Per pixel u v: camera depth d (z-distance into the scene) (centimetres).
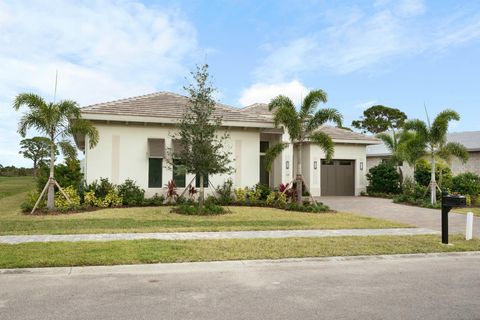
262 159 2488
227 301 602
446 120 2011
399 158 2612
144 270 782
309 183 2723
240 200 2023
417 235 1195
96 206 1792
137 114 1925
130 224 1314
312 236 1141
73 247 922
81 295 624
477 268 841
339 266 844
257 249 943
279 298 620
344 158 2816
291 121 1805
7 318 524
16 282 693
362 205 2134
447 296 640
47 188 1714
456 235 1205
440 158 2220
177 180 2033
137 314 543
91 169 1928
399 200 2270
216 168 1631
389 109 5688
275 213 1689
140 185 1983
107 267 785
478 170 2758
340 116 1805
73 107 1638
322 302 603
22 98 1552
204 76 1630
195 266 816
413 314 555
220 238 1079
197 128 1614
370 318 538
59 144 1631
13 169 7262
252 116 2164
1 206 1959
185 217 1509
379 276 765
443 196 1080
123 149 1970
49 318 525
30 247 917
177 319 526
